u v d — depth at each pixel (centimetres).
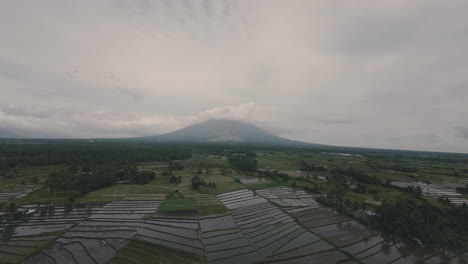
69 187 6850
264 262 3475
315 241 4188
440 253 3859
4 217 4856
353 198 6781
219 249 3831
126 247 3800
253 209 5878
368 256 3722
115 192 7075
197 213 5481
